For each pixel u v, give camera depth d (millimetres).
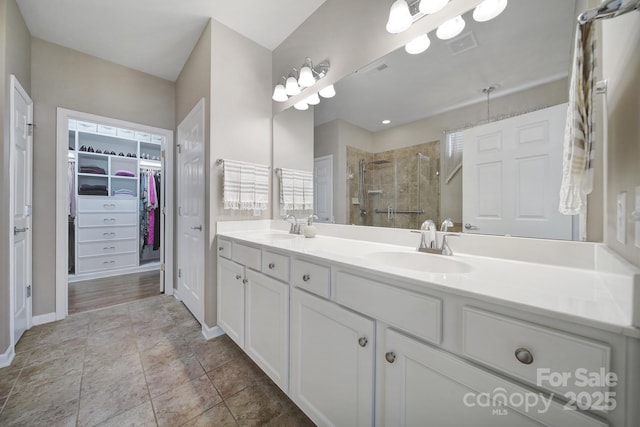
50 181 2160
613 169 692
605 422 439
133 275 3566
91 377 1438
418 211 1281
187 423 1141
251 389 1357
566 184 769
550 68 903
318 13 1800
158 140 4023
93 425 1122
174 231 2842
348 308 910
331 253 1077
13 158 1633
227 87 1966
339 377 929
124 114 2562
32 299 2057
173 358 1628
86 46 2266
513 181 979
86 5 1792
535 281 686
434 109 1214
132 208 3725
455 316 630
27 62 1986
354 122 1570
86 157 3572
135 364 1562
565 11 882
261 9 1822
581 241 831
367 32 1482
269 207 2219
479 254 1048
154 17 1909
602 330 442
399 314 738
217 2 1758
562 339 479
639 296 410
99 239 3447
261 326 1370
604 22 742
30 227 2006
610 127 714
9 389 1333
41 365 1541
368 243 1447
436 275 720
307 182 1898
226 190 1894
